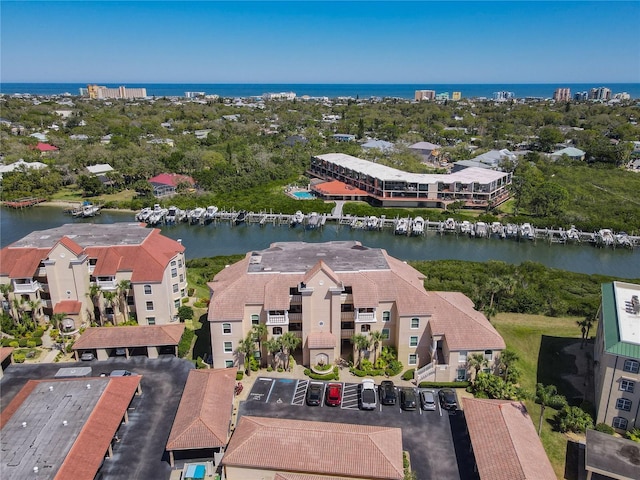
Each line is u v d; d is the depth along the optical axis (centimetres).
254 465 4491
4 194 15850
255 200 15562
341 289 6166
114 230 8338
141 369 6388
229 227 14175
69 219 14562
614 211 13912
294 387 6022
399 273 6706
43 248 7450
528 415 5209
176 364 6519
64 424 4859
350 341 6588
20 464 4334
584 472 4747
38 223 14138
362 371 6259
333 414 5531
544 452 4691
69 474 4253
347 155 19512
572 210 14138
